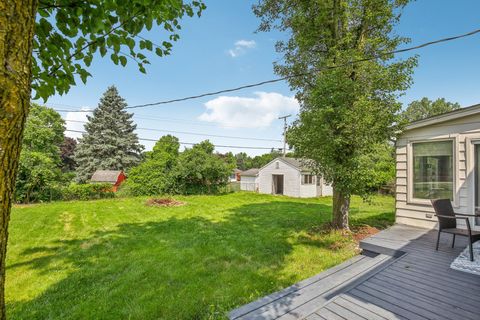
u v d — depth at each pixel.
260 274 3.71
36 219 7.84
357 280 3.00
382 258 3.75
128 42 1.76
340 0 5.26
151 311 2.76
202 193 17.22
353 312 2.27
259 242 5.36
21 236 5.98
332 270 3.41
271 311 2.37
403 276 2.95
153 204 11.25
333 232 5.62
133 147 24.61
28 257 4.54
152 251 4.85
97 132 23.12
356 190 4.99
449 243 4.16
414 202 5.53
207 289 3.26
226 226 7.10
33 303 2.99
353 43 5.47
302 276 3.61
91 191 13.15
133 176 15.14
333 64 4.89
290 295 2.68
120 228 6.86
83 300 3.04
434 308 2.28
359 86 4.75
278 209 10.55
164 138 25.84
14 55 0.79
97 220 7.94
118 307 2.88
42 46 1.53
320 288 2.83
